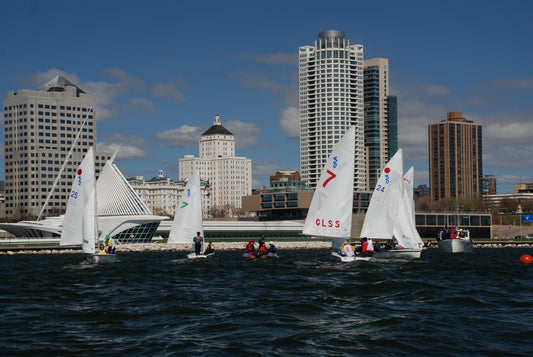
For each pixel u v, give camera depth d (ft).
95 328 91.81
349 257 202.80
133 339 84.43
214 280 158.61
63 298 123.13
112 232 518.37
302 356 75.66
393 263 205.77
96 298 122.93
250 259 261.44
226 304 113.09
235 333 87.76
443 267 196.44
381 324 93.30
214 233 614.75
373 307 108.99
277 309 106.83
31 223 528.63
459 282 150.10
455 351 77.46
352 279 151.23
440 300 116.78
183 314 102.99
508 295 125.39
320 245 571.28
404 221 226.38
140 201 540.52
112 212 531.09
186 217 269.85
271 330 89.61
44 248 437.99
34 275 177.99
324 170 198.59
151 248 482.69
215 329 90.58
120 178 536.42
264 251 276.62
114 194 533.55
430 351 77.61
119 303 115.55
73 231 218.18
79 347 80.12
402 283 139.13
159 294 128.47
